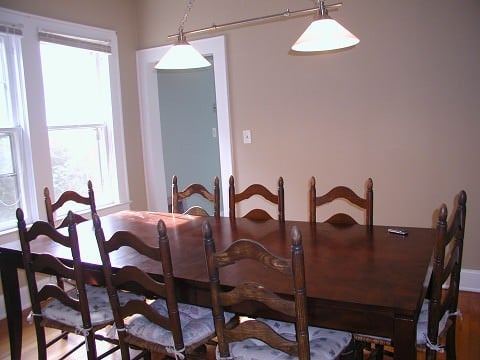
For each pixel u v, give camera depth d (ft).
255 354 5.27
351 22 10.59
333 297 4.71
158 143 14.20
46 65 11.21
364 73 10.66
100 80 12.76
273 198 8.48
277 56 11.60
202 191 9.22
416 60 10.09
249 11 11.78
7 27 9.86
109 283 5.87
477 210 9.95
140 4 13.42
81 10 11.78
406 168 10.55
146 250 5.37
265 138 12.12
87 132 12.45
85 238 7.79
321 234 7.16
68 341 8.79
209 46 12.40
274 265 4.38
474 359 7.47
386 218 10.93
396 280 5.08
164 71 15.66
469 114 9.76
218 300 4.91
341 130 11.14
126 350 6.20
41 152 10.82
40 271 6.81
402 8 10.05
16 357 7.75
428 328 5.41
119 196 13.23
